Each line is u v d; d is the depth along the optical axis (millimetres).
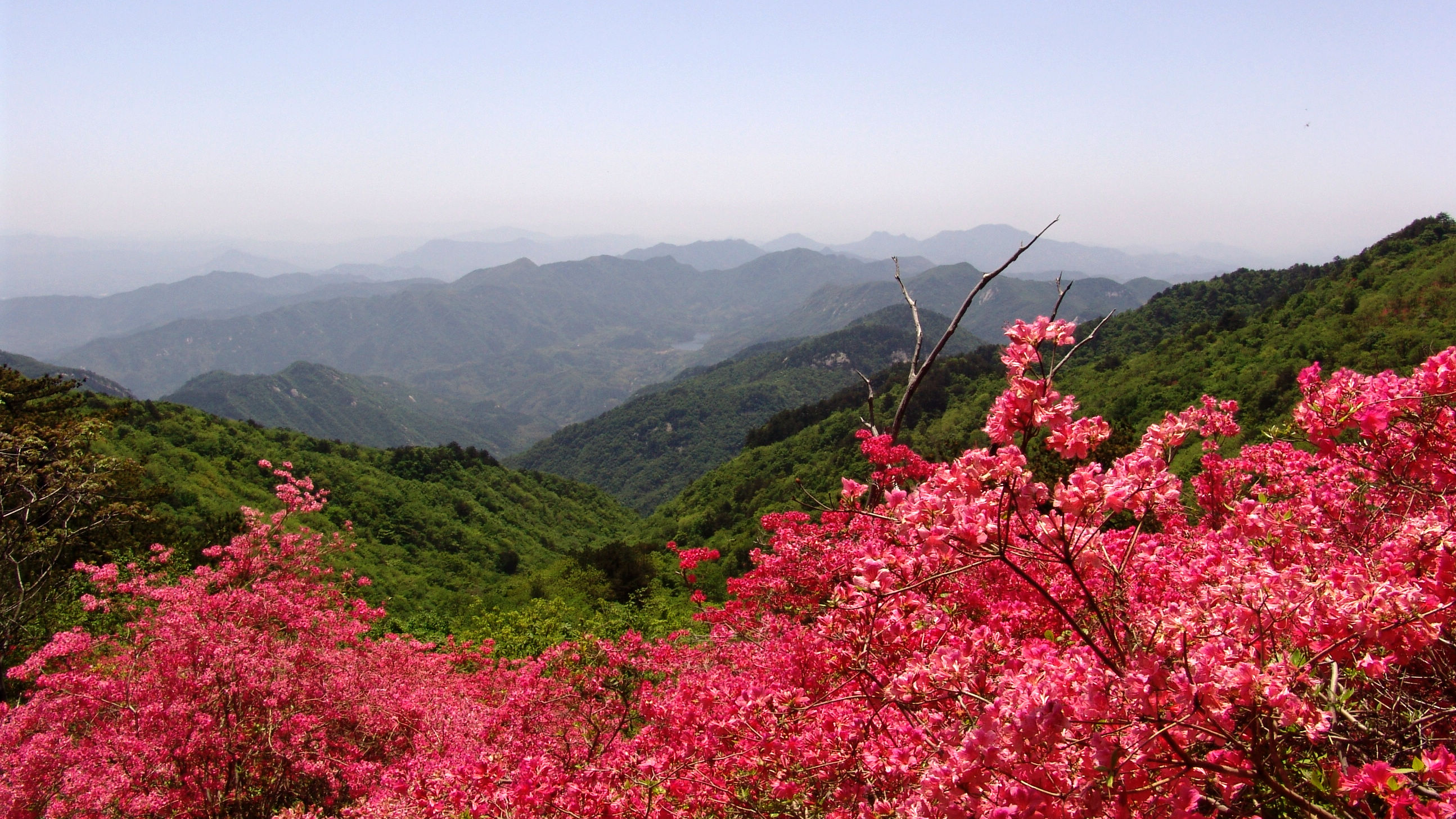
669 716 4879
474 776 4117
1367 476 3650
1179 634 2418
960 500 2545
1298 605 2430
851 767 3533
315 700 7035
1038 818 2088
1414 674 2873
